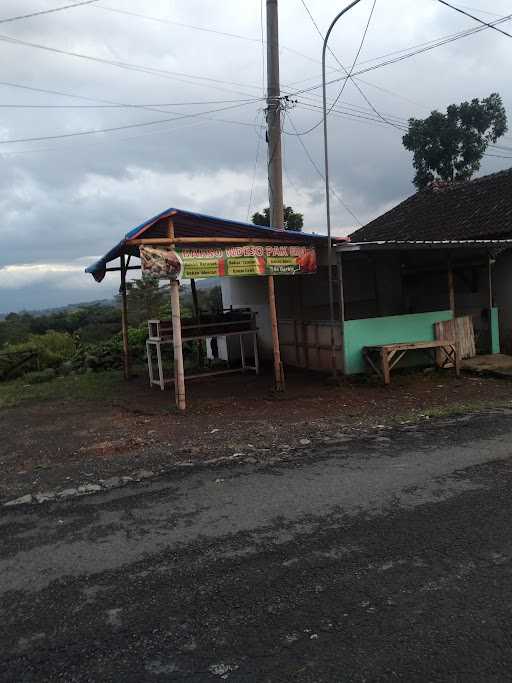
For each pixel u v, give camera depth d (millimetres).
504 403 8391
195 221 8961
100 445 6965
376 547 3740
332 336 10398
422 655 2613
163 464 5980
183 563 3668
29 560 3844
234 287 15281
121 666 2650
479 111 24281
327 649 2693
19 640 2904
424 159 25672
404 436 6715
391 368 10422
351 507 4473
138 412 8922
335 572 3436
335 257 10648
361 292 13109
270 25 12703
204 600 3199
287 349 13266
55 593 3373
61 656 2746
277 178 13070
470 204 16016
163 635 2883
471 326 12055
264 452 6254
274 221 13117
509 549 3623
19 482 5691
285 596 3195
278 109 12930
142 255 8438
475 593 3123
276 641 2781
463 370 11242
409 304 14023
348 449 6234
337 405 8734
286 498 4754
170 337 11141
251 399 9539
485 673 2473
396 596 3133
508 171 16875
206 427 7641
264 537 3998
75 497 5117
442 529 3965
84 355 15227
